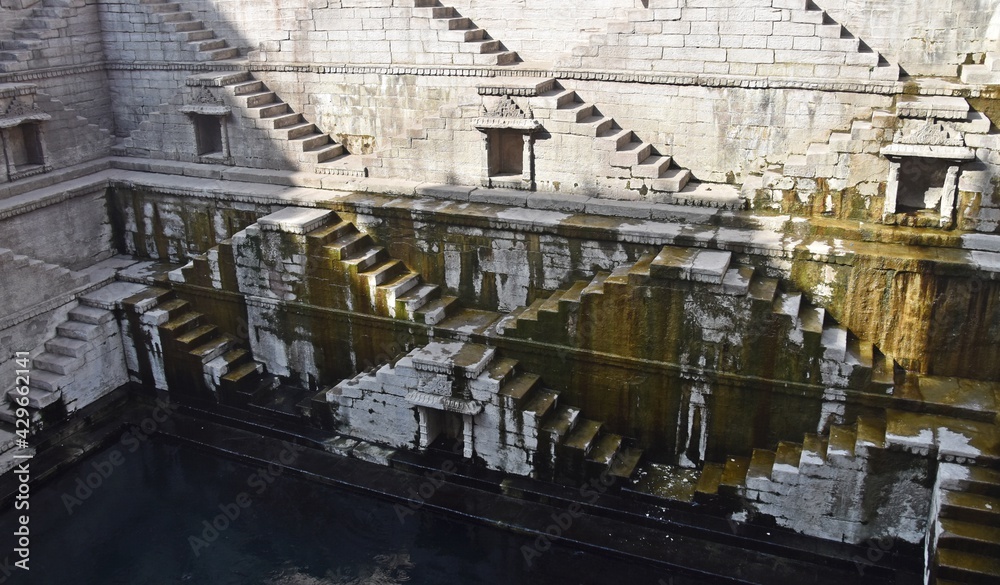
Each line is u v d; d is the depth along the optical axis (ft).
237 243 69.10
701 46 60.39
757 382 55.31
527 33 69.72
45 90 76.43
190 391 72.95
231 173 74.69
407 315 64.75
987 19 54.19
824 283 55.06
